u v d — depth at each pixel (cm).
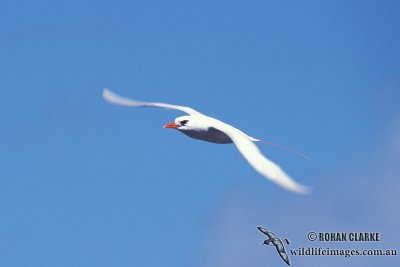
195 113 2027
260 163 1438
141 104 2080
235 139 1627
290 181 1357
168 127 1784
